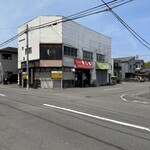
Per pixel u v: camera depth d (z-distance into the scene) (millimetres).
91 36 41125
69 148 5516
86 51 39438
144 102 16203
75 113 10227
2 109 11094
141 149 5547
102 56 45188
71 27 35375
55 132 6961
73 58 35719
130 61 79438
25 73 34125
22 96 17375
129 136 6656
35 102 13820
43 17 32969
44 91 25375
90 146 5695
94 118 9172
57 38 33188
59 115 9664
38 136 6508
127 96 21078
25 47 36438
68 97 17844
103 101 15875
